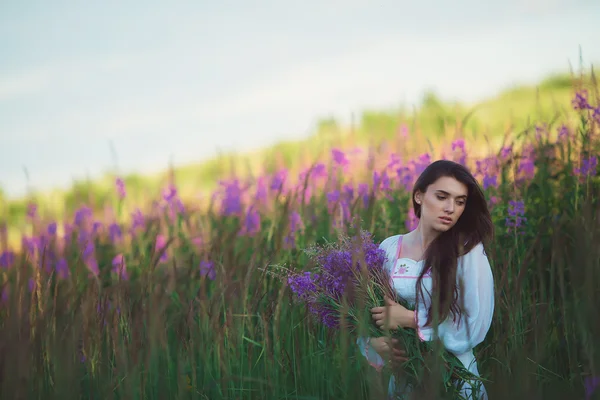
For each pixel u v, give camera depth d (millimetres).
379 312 3092
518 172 4418
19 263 3596
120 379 3180
